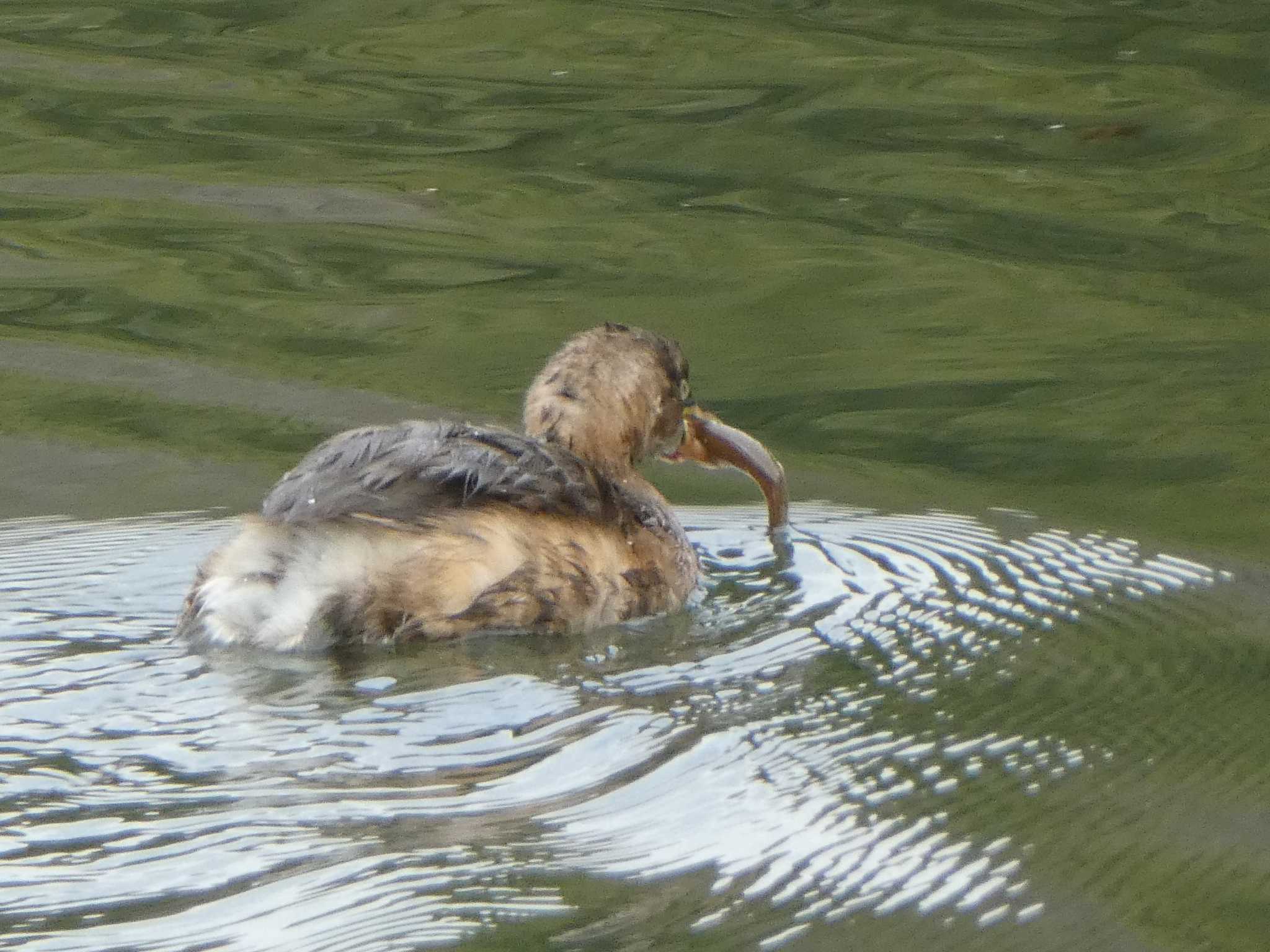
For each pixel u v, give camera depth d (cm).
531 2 2516
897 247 1744
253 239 1739
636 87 2153
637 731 905
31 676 931
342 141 1984
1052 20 2422
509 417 1379
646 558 1090
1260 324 1589
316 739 877
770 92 2144
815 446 1378
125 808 805
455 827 809
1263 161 1944
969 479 1320
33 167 1891
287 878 762
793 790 871
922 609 1099
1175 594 1130
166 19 2412
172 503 1241
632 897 779
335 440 1049
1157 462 1341
